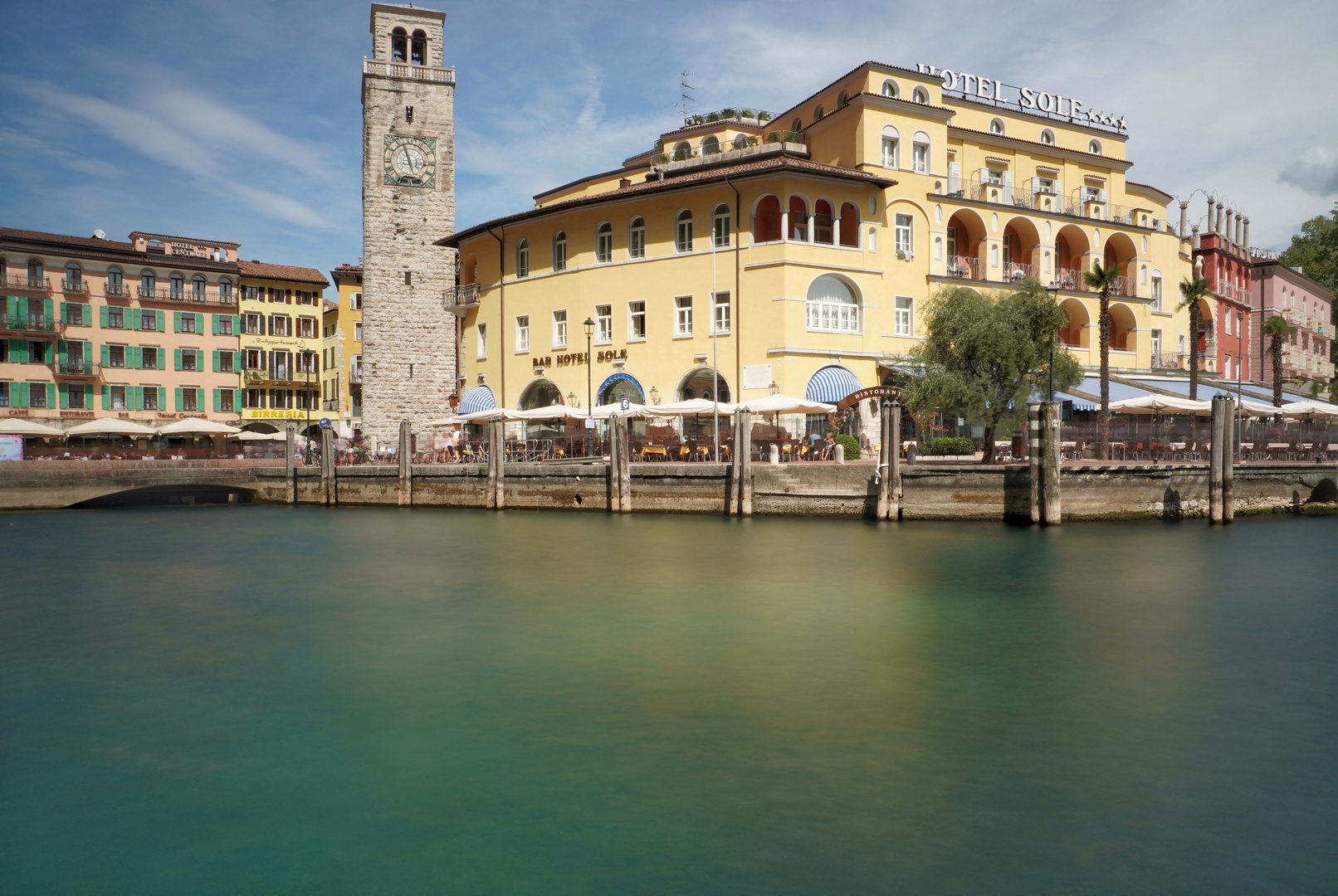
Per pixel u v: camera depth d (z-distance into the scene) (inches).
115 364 2783.0
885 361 1760.6
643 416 1828.2
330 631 704.4
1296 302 3260.3
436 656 623.2
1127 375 2086.6
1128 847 338.6
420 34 2311.8
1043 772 410.3
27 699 537.6
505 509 1638.8
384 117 2249.0
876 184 1775.3
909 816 363.3
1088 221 2126.0
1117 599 801.6
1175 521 1298.0
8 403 2623.0
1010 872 320.5
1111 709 501.7
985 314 1412.4
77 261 2721.5
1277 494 1409.9
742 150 1991.9
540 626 710.5
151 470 1882.4
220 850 344.2
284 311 3129.9
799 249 1701.5
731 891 308.2
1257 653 624.7
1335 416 1899.6
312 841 349.7
